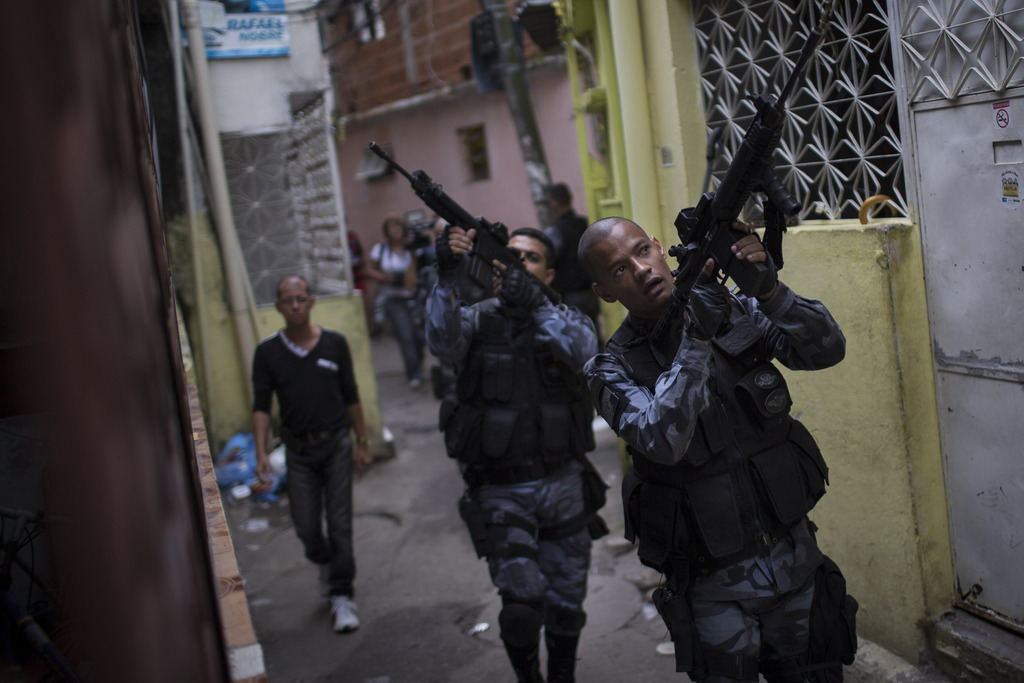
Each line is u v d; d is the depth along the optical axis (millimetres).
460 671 3457
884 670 2910
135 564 674
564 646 3008
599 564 4172
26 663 1547
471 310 3137
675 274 1970
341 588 3994
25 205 621
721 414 2084
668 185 3729
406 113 13367
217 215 6316
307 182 6840
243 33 6547
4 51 602
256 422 4117
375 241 15055
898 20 2646
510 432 2934
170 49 6211
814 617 2127
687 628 2139
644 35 3699
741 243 1872
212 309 6445
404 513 5383
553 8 5516
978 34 2404
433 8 12391
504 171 11461
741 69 3410
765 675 2211
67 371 640
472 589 4195
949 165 2578
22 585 1649
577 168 10102
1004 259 2461
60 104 620
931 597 2850
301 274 6906
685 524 2119
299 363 4012
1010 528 2629
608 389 2146
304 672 3598
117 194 668
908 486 2787
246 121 6625
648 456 1994
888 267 2695
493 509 2986
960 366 2691
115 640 676
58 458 659
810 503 2137
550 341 2910
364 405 6473
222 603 1627
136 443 675
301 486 4051
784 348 2127
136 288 693
